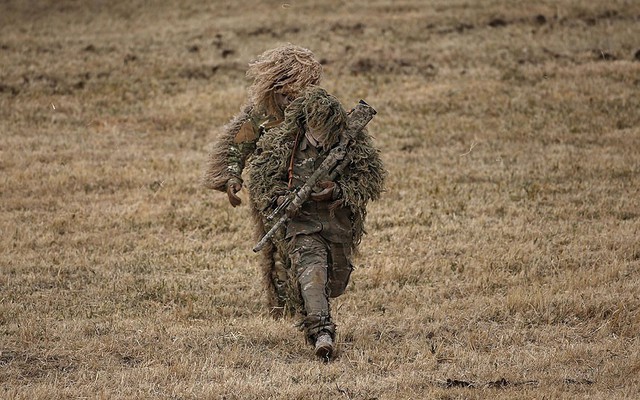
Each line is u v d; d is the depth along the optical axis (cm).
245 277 3375
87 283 3341
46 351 2577
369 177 2545
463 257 3550
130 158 5259
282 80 2680
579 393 2252
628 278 3244
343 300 3097
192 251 3728
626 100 6022
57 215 4241
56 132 5816
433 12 8231
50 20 8538
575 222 3978
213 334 2722
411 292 3155
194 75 6938
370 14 8306
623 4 8106
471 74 6719
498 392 2259
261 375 2414
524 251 3553
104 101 6406
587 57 6944
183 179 4791
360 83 6606
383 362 2497
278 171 2548
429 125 5722
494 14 8044
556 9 8056
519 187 4528
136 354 2575
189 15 8600
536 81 6506
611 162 4875
